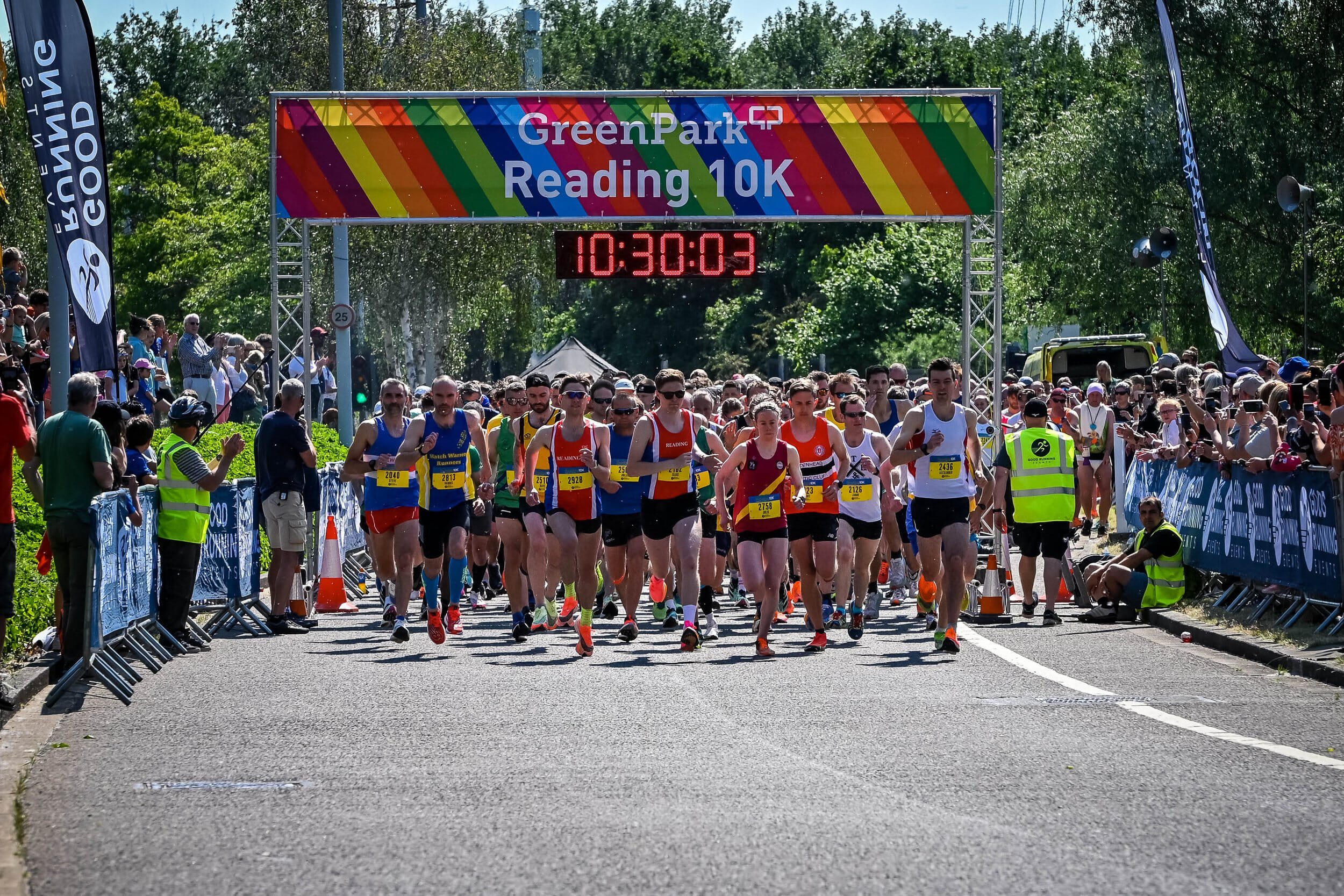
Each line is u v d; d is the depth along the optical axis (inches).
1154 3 1838.1
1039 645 644.1
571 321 4301.2
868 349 2960.1
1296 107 1835.6
